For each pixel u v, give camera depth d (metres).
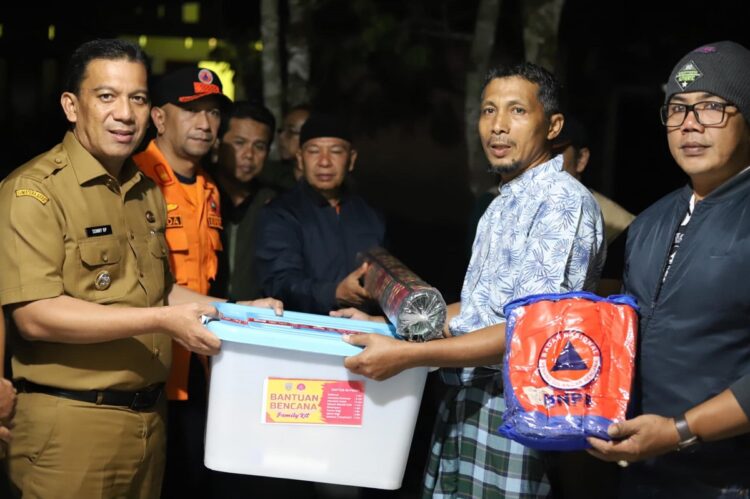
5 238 2.78
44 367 2.87
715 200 2.49
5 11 7.70
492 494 2.85
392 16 6.11
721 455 2.46
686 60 2.51
